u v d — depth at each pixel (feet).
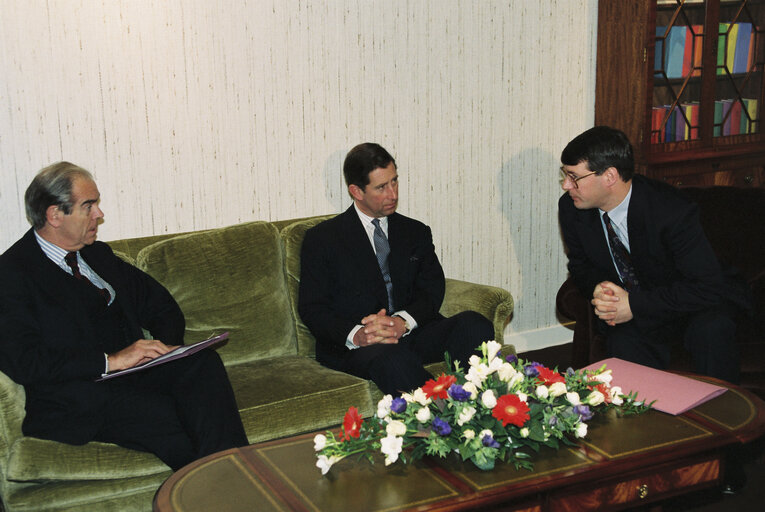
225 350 8.58
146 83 8.96
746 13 12.46
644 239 8.25
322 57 10.00
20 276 7.00
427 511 4.75
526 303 12.58
